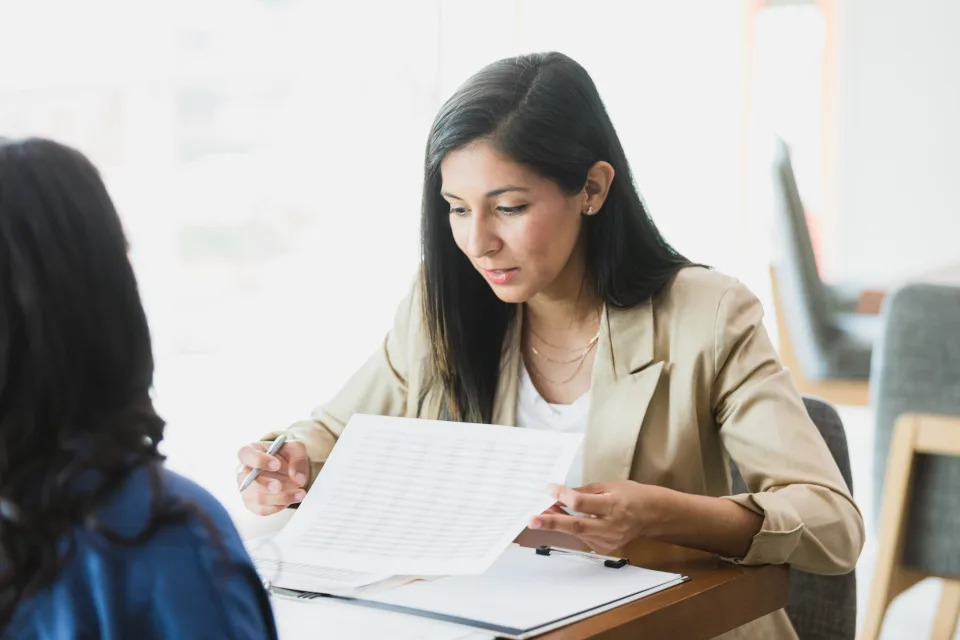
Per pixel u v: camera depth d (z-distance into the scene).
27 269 0.67
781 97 6.64
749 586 1.18
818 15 6.57
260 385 5.08
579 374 1.55
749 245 6.60
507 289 1.41
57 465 0.68
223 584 0.70
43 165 0.69
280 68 5.71
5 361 0.67
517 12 6.00
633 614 1.03
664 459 1.46
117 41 5.31
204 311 5.91
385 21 5.77
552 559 1.20
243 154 5.79
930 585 3.22
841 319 4.29
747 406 1.41
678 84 6.46
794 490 1.31
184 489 0.72
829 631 1.58
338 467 1.28
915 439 2.09
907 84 6.57
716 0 6.44
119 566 0.68
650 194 6.52
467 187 1.37
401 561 1.10
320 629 0.97
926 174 6.59
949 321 2.38
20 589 0.68
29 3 5.07
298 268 6.05
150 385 0.73
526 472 1.18
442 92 5.84
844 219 6.74
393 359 1.69
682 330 1.46
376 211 5.98
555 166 1.36
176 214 5.73
